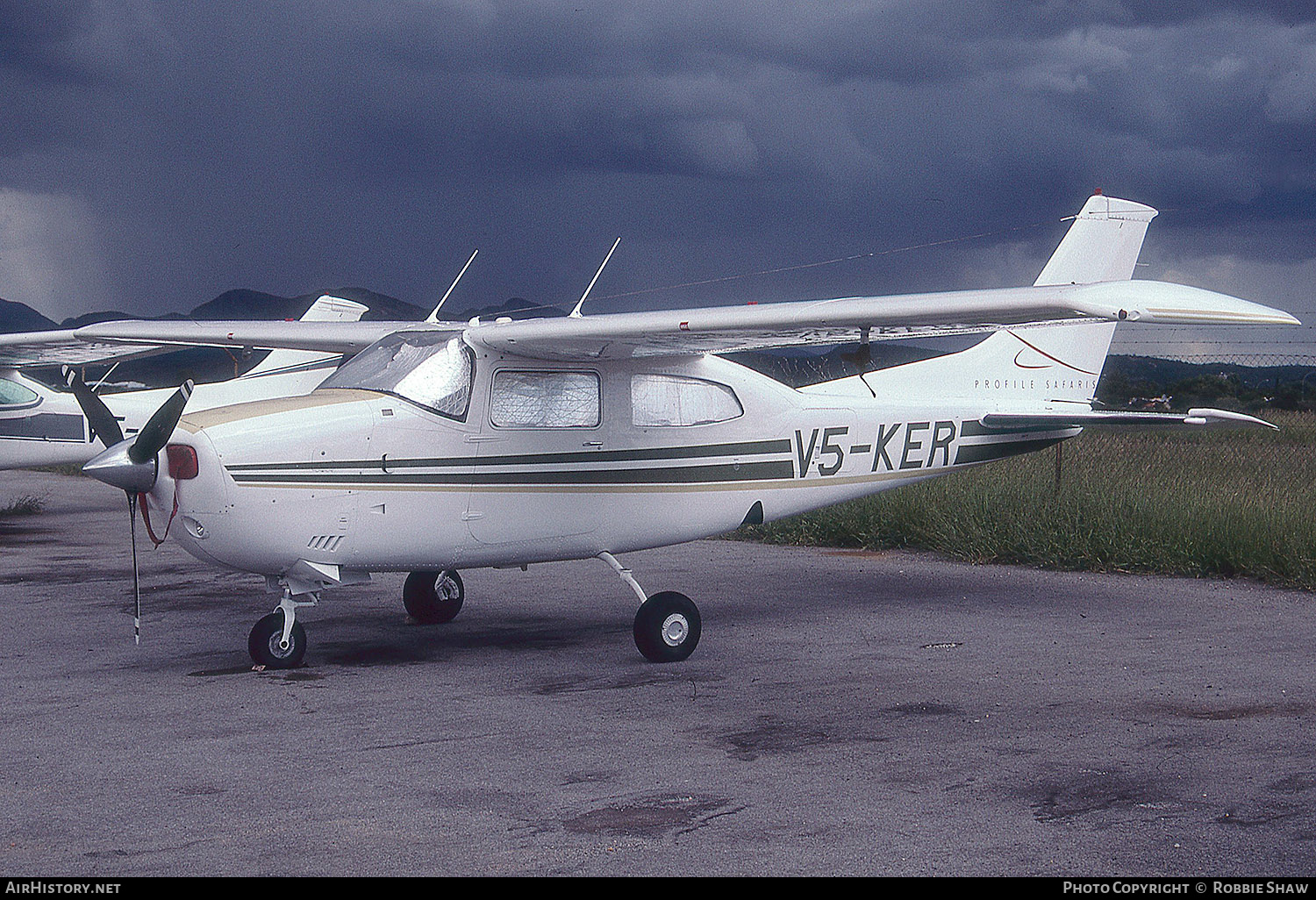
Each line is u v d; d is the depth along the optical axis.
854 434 8.17
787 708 5.60
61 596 9.36
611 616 8.32
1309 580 9.04
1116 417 8.68
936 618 8.04
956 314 5.85
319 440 6.18
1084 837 3.80
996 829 3.88
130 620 8.23
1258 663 6.48
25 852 3.71
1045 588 9.32
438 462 6.53
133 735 5.14
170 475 5.95
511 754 4.84
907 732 5.12
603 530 7.16
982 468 13.70
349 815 4.07
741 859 3.63
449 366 6.64
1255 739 4.95
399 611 8.57
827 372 8.64
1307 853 3.65
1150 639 7.19
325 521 6.22
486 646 7.27
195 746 4.97
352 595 9.35
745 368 7.83
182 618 8.31
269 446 6.05
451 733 5.17
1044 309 5.57
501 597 9.09
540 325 6.50
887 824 3.94
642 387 7.28
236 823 3.98
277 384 16.61
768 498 7.81
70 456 16.31
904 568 10.49
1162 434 20.42
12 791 4.34
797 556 11.38
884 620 7.96
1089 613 8.15
